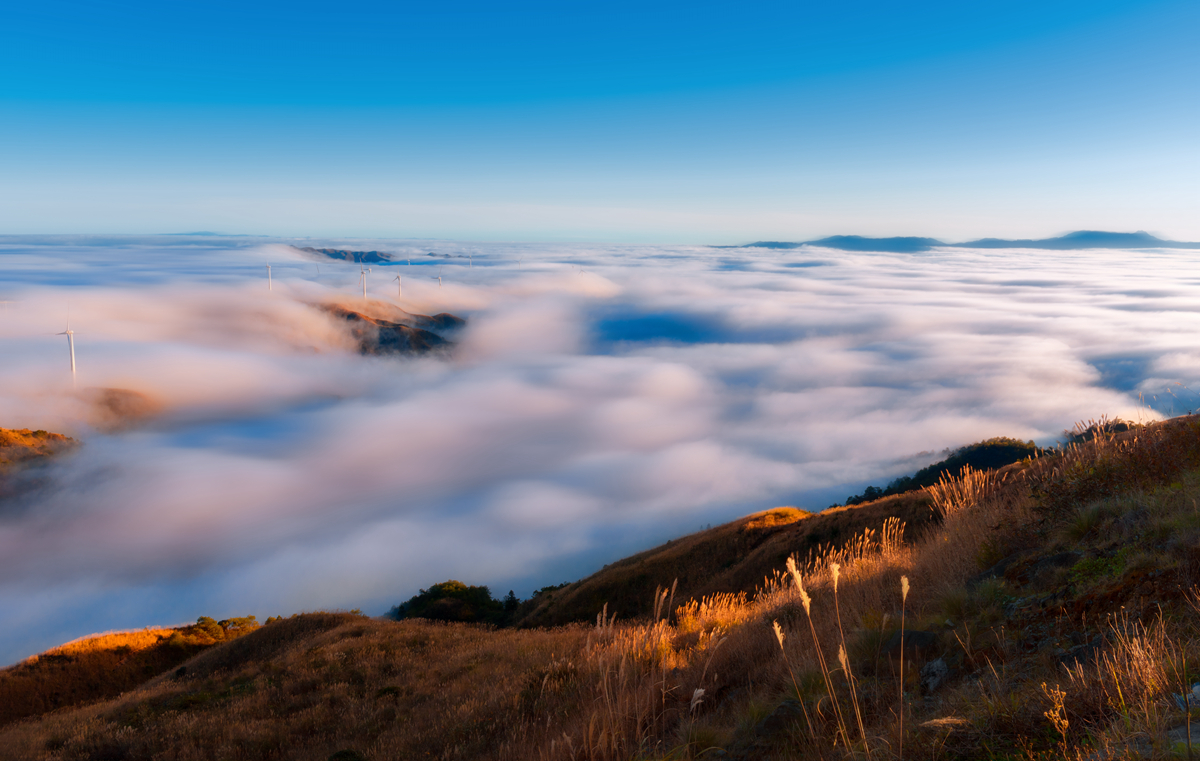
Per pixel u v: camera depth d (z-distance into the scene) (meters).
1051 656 3.79
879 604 6.10
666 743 5.24
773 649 6.52
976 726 3.20
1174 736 2.45
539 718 8.68
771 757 4.10
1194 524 4.31
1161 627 3.33
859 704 4.23
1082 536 5.29
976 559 6.04
